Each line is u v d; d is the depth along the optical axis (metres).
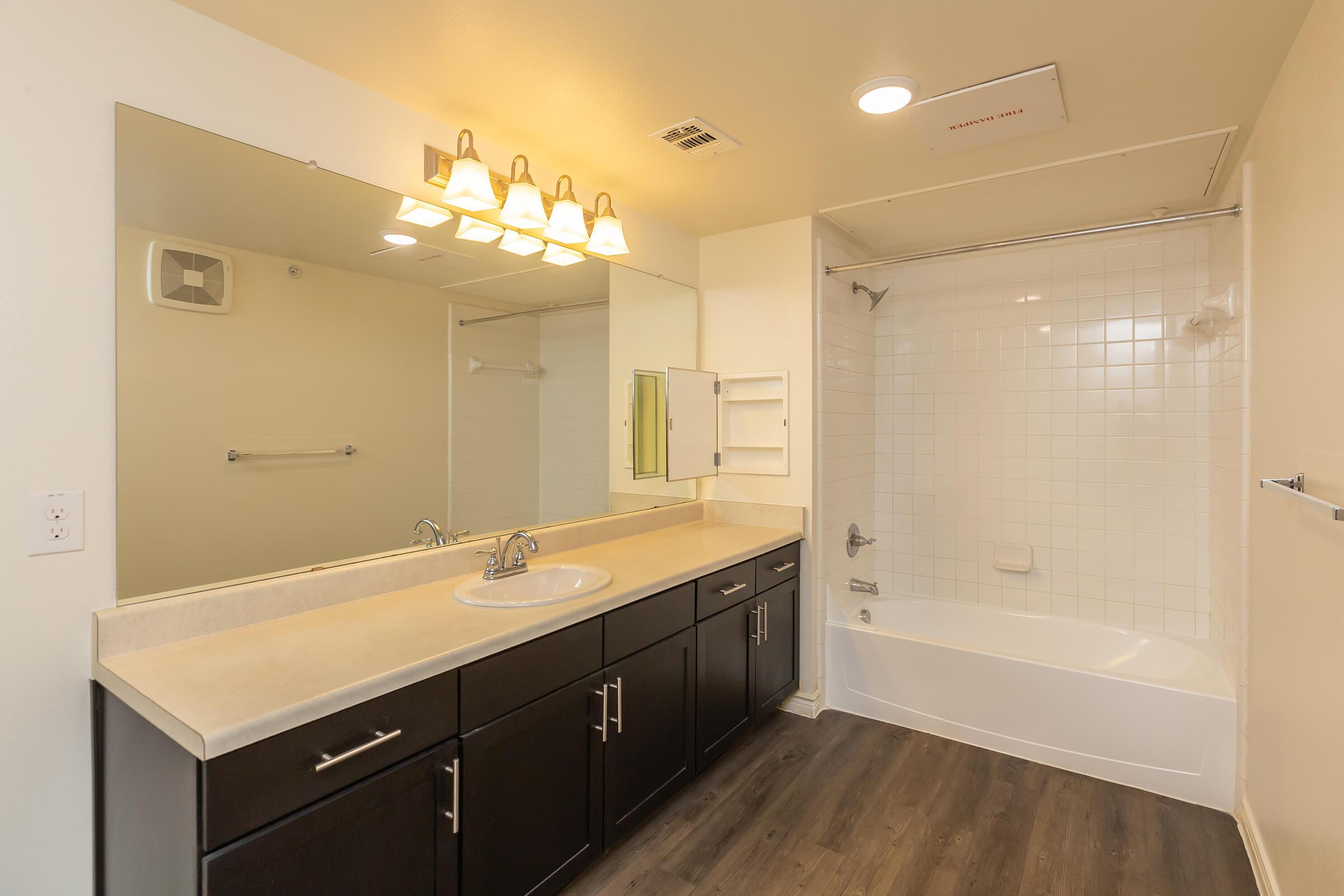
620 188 2.53
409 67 1.69
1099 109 1.91
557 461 2.42
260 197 1.58
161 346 1.42
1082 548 3.20
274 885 1.08
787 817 2.13
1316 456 1.39
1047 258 3.25
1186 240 2.94
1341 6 1.24
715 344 3.16
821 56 1.65
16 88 1.23
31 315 1.25
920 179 2.44
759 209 2.79
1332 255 1.29
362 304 1.80
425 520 1.98
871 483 3.65
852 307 3.35
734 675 2.42
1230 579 2.36
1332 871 1.29
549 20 1.49
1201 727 2.21
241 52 1.54
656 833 2.04
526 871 1.56
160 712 1.09
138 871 1.21
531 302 2.31
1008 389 3.36
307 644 1.42
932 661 2.73
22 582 1.25
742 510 3.09
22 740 1.26
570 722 1.68
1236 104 1.88
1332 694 1.30
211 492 1.50
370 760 1.23
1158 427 3.02
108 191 1.34
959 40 1.58
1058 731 2.46
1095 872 1.87
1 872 1.24
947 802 2.22
